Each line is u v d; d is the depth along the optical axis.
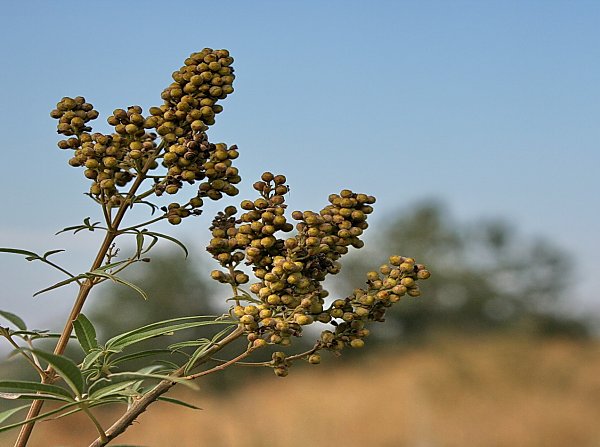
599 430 24.61
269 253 2.22
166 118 2.27
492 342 34.78
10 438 9.68
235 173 2.29
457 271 45.47
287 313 2.18
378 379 32.19
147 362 11.64
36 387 1.82
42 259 2.22
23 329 2.09
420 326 42.50
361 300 2.22
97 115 2.40
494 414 25.78
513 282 45.22
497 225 46.12
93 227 2.31
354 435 24.59
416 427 25.11
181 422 24.55
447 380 29.38
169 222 2.30
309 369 32.59
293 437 24.66
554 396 27.73
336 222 2.17
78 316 2.24
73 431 22.19
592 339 40.53
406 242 46.41
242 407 26.75
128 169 2.29
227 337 2.18
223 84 2.30
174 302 28.02
